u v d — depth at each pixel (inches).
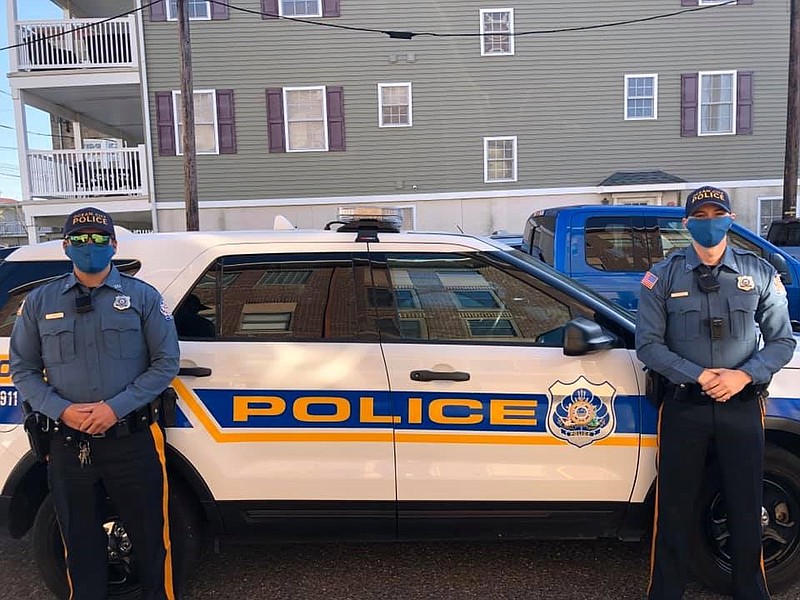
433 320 119.2
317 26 682.8
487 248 123.1
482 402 114.2
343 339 117.1
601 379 114.9
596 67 693.3
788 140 526.6
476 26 687.7
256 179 695.7
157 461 106.0
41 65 642.8
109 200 673.6
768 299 105.7
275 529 117.0
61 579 116.9
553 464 115.0
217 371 114.0
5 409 114.4
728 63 695.7
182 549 116.0
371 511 116.1
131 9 743.7
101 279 102.4
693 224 105.6
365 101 692.7
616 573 129.6
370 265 120.8
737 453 105.3
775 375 117.8
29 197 647.8
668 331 108.7
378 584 126.6
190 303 117.9
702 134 702.5
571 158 701.9
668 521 109.8
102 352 100.3
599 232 237.9
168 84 676.7
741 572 108.8
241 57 683.4
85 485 102.6
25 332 101.9
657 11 688.4
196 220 541.6
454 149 699.4
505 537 119.4
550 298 121.0
